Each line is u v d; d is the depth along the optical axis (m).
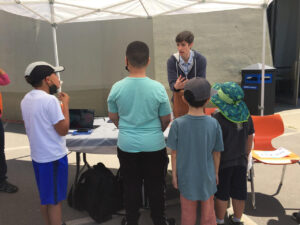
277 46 8.88
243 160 2.26
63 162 2.16
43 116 2.03
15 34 6.61
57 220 2.24
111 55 6.68
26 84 6.68
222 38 6.93
